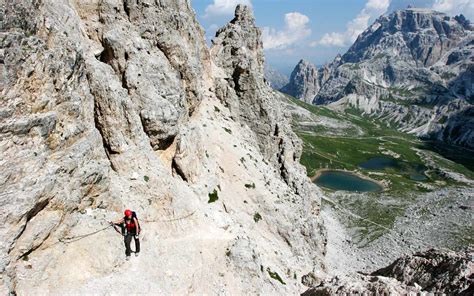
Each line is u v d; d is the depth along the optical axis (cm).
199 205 4641
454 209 17150
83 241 2870
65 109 2952
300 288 5228
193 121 6531
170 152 4862
